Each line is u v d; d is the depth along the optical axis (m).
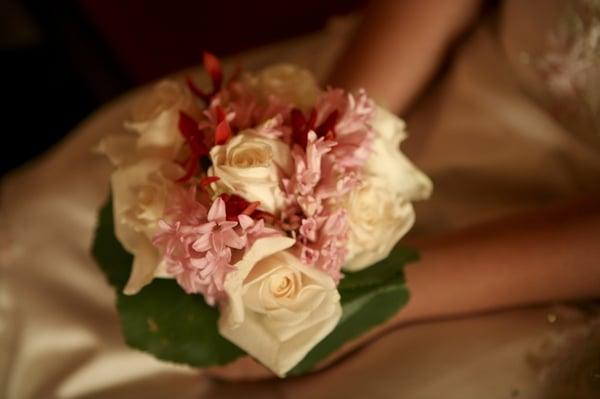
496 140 0.83
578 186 0.80
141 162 0.59
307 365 0.65
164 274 0.57
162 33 1.38
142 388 0.74
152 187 0.58
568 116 0.80
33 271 0.79
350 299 0.62
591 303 0.72
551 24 0.78
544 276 0.69
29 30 1.65
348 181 0.56
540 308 0.73
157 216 0.57
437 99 0.87
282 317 0.55
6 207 0.85
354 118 0.58
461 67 0.86
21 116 1.60
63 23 1.44
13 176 0.94
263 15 1.38
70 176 0.85
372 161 0.60
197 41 1.38
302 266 0.55
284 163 0.56
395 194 0.60
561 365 0.69
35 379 0.75
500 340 0.71
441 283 0.70
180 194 0.56
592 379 0.68
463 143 0.83
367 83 0.79
